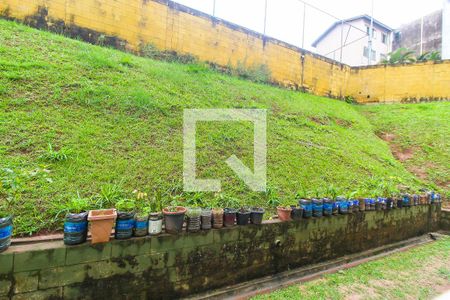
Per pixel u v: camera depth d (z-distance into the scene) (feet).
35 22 17.94
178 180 11.22
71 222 6.76
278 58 29.43
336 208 12.22
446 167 22.80
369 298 9.30
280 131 18.94
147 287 7.65
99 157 10.59
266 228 10.01
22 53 14.48
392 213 14.97
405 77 34.65
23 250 6.22
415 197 16.49
